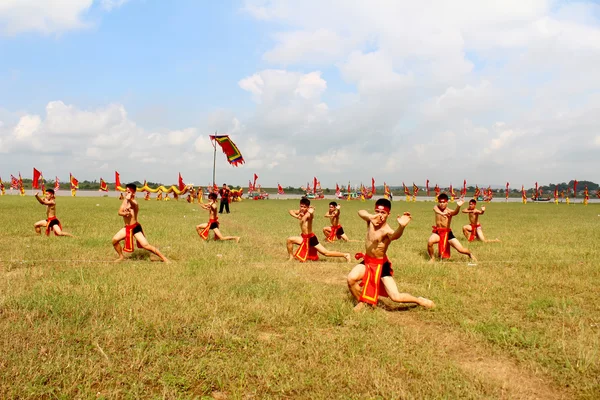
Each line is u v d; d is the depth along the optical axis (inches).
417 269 394.6
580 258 466.6
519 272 390.9
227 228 795.4
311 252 459.2
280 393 164.4
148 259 436.8
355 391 166.2
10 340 203.5
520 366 191.2
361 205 2060.8
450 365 187.9
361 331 231.0
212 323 230.5
